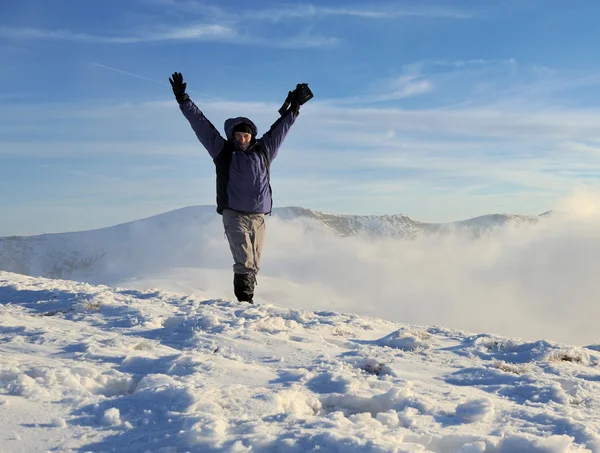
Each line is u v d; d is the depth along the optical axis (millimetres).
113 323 6559
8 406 3248
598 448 3072
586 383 4715
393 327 7801
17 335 5516
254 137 8602
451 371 5141
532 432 3268
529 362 5609
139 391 3572
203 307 7734
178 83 8125
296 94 8625
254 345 5516
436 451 3029
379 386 4211
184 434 2826
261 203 8547
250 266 8648
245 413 3330
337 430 2994
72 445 2787
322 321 7555
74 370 4090
